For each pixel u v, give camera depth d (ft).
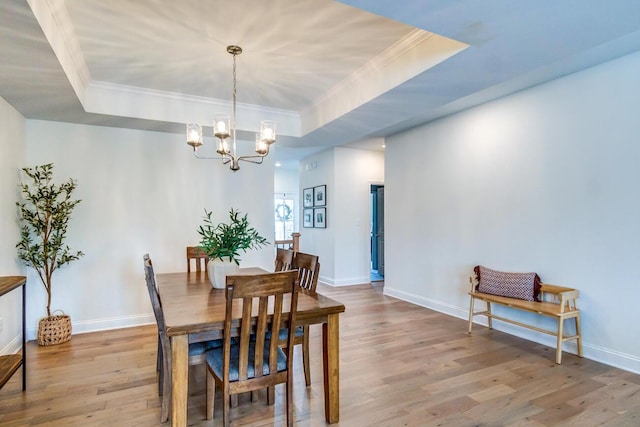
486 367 9.56
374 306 16.03
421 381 8.76
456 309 14.40
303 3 7.17
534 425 6.95
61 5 7.09
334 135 14.69
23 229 11.51
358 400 7.88
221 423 7.04
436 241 15.35
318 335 12.34
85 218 12.71
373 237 25.40
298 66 10.26
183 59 9.68
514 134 12.14
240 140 15.28
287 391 6.53
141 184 13.52
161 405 7.57
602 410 7.47
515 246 12.11
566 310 10.07
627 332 9.34
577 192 10.39
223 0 7.02
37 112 11.28
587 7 5.88
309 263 9.04
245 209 15.29
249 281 5.90
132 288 13.35
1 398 7.89
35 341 11.64
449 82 9.16
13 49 7.21
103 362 9.91
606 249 9.75
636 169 9.16
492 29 6.61
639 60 9.09
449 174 14.71
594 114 10.00
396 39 8.77
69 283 12.50
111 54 9.29
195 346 7.30
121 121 12.32
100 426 6.87
